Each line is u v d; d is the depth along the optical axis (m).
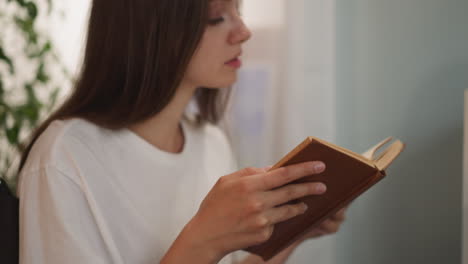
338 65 1.06
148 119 0.72
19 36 1.30
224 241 0.52
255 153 1.16
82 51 0.76
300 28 1.02
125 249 0.66
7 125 1.17
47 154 0.62
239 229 0.51
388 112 1.02
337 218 0.76
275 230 0.60
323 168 0.48
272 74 1.12
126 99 0.68
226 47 0.71
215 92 0.95
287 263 1.07
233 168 0.99
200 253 0.53
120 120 0.68
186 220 0.77
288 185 0.52
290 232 0.63
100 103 0.71
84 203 0.62
